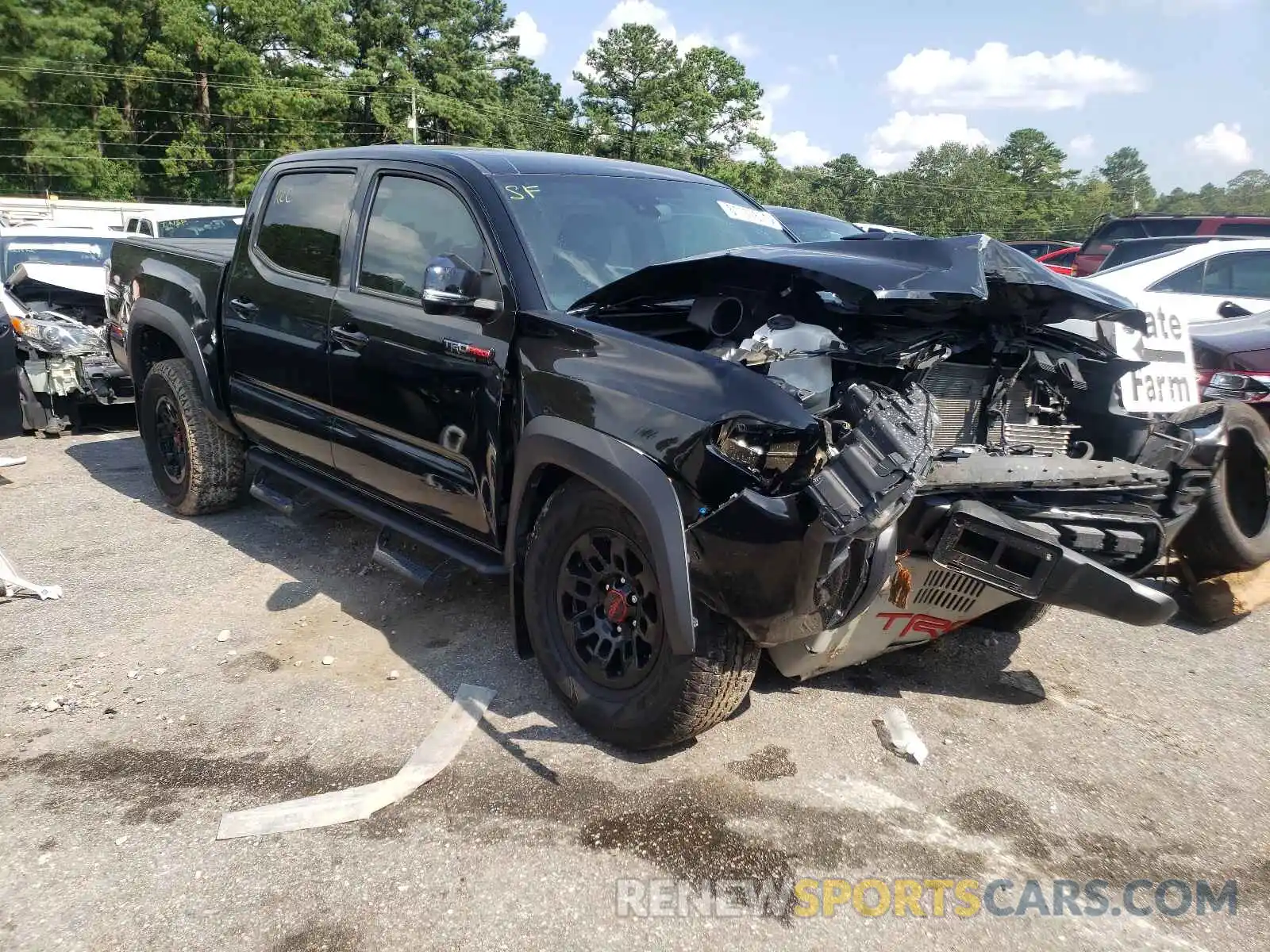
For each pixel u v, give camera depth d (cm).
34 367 744
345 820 269
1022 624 396
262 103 5766
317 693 344
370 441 389
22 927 229
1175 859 265
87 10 5562
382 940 226
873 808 281
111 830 265
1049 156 12038
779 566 249
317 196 430
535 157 393
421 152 387
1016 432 321
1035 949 229
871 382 264
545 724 323
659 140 6719
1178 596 444
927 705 345
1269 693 365
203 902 238
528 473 307
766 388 257
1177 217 1118
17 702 335
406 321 361
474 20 7031
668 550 262
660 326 336
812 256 288
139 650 377
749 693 347
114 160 5750
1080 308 302
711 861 255
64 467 664
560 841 262
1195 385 371
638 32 6738
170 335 504
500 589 437
